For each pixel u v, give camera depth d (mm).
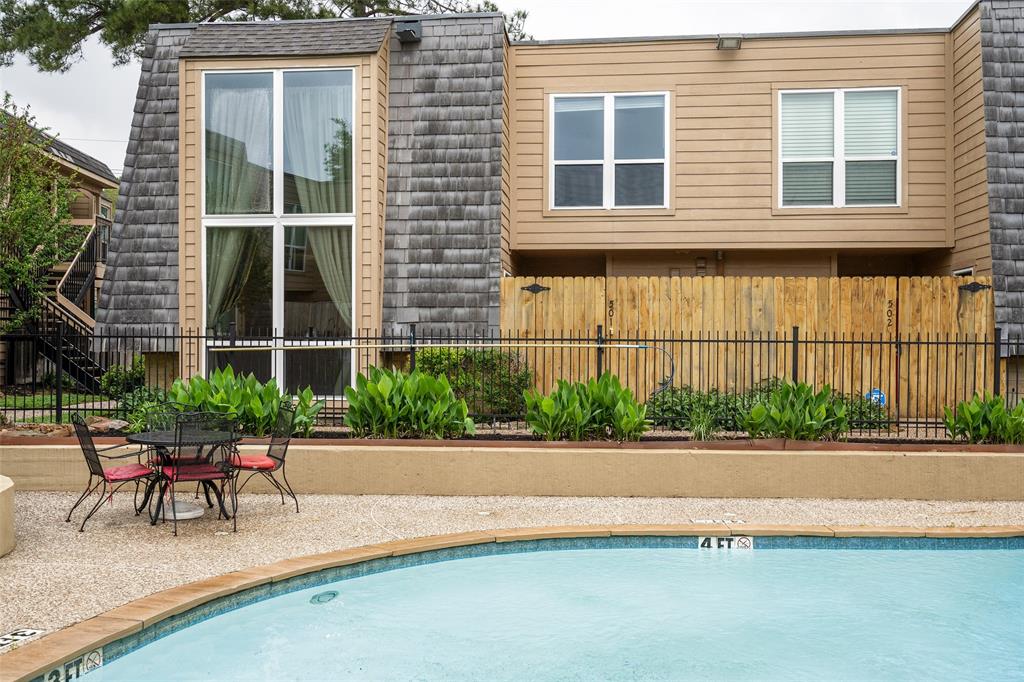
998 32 11414
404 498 8016
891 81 12516
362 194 11414
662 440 8750
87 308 17875
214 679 4219
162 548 6039
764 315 11414
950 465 8078
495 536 6414
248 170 11570
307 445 8367
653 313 11531
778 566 6367
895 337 11258
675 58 12852
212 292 11648
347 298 11500
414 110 12055
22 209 14289
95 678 4117
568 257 14016
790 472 8133
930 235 12477
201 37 11898
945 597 5746
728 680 4430
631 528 6699
